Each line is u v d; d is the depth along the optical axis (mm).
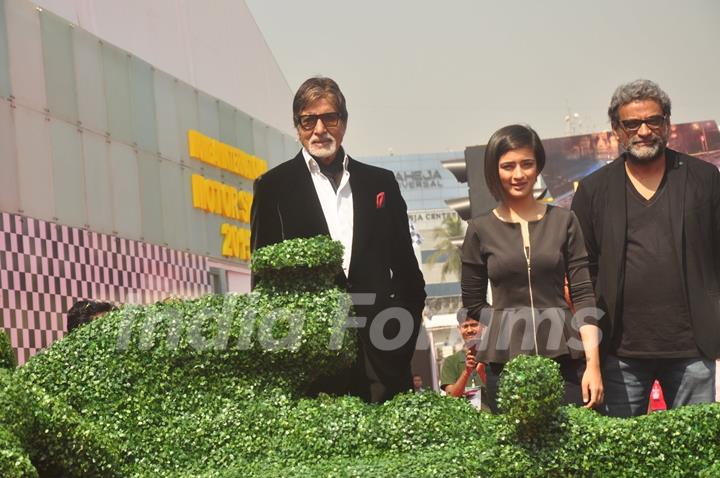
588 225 4609
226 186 16578
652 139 4477
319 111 4547
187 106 15414
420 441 3482
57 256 11234
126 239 13008
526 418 3307
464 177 9445
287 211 4574
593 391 4191
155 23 14695
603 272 4539
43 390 3287
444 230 57094
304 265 3674
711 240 4504
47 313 10828
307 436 3502
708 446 3348
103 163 12664
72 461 3258
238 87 17531
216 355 3609
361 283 4500
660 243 4453
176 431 3525
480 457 3332
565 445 3334
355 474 3256
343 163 4641
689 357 4422
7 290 10172
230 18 17453
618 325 4500
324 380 4105
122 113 13344
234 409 3578
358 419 3525
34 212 10945
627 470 3322
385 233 4621
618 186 4551
